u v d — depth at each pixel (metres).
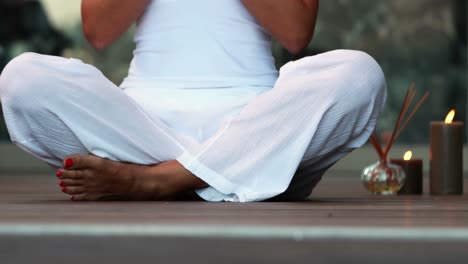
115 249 2.24
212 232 2.49
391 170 5.63
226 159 4.29
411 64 10.09
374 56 10.14
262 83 4.58
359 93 4.25
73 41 10.17
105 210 3.53
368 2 10.13
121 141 4.32
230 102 4.45
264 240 2.35
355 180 8.07
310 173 4.65
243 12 4.57
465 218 3.21
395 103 10.05
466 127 10.05
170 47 4.56
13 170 10.23
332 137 4.35
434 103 10.05
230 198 4.30
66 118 4.27
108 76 10.04
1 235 2.44
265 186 4.31
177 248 2.24
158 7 4.59
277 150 4.30
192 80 4.52
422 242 2.33
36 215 3.20
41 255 2.18
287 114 4.28
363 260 2.07
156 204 3.99
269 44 4.71
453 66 10.09
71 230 2.53
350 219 3.10
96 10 4.63
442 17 10.09
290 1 4.49
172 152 4.35
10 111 4.34
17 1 10.19
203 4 4.55
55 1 10.16
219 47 4.54
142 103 4.48
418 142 9.98
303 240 2.35
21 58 4.29
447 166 5.68
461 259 2.11
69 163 4.14
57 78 4.24
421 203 4.41
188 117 4.43
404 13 10.12
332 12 10.16
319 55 4.32
